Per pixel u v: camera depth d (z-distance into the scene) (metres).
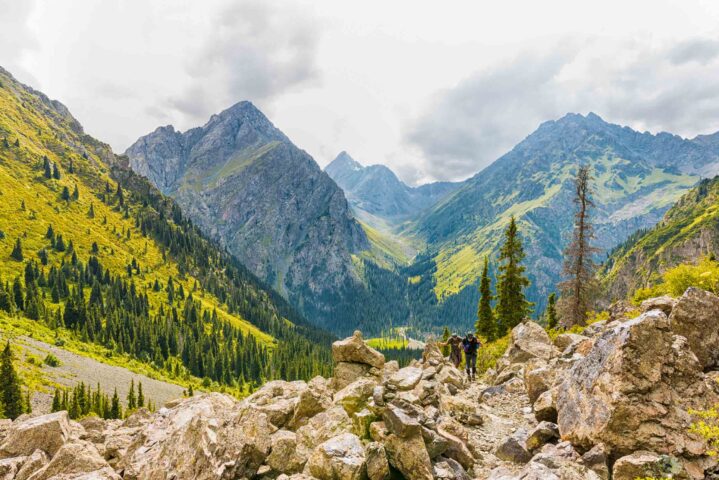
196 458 9.63
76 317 136.12
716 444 8.18
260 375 162.00
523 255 53.59
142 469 10.40
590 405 10.02
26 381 75.31
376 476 8.81
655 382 9.30
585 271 43.56
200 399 14.88
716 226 181.88
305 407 12.80
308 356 186.50
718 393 9.52
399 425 9.30
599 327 21.27
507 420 13.96
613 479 8.36
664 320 9.95
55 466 10.27
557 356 19.86
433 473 8.95
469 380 21.89
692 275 23.86
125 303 175.75
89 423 15.71
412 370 12.27
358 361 15.80
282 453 10.38
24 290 145.00
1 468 10.52
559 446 9.64
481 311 59.62
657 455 8.41
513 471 9.14
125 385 103.19
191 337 164.50
